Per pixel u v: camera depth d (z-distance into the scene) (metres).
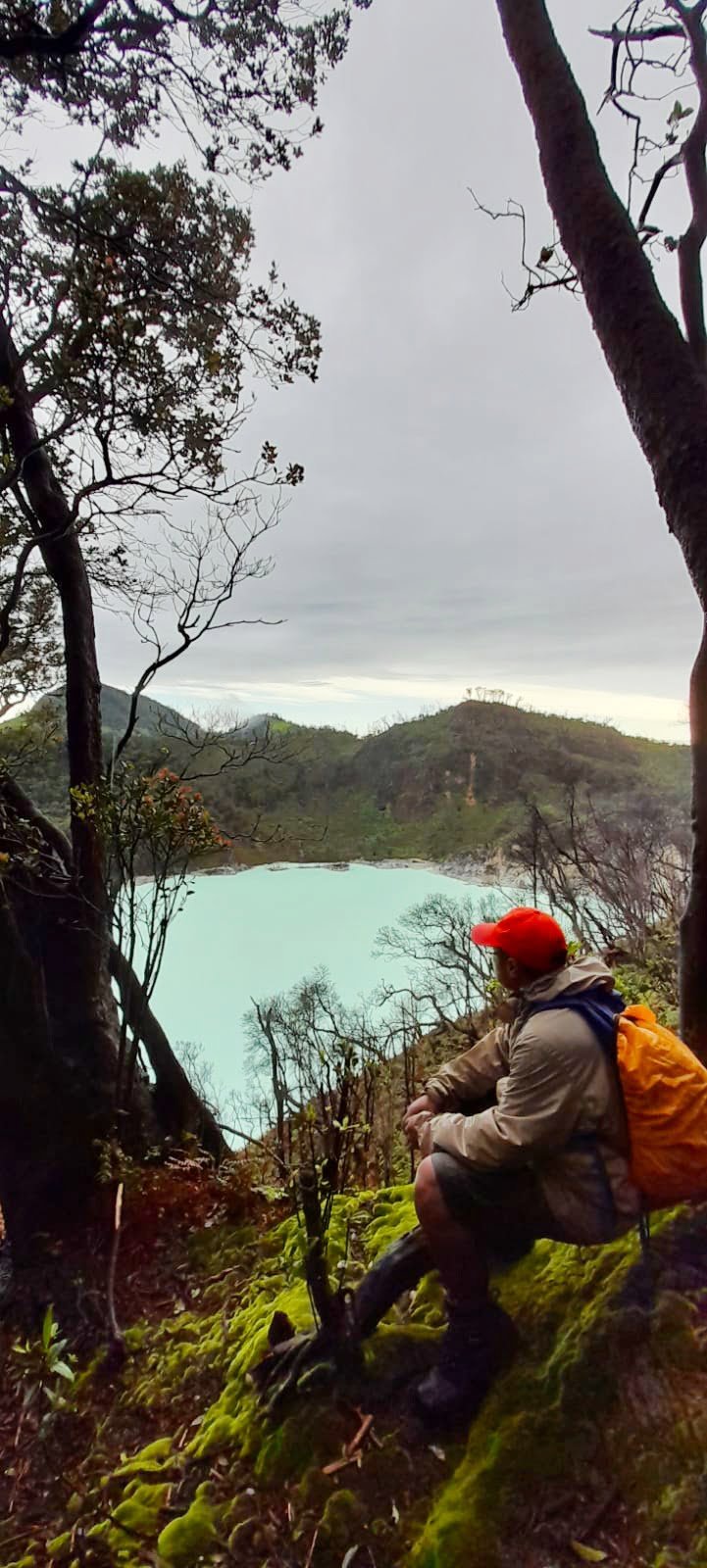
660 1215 2.31
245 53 4.30
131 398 4.35
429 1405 2.14
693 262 2.63
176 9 4.09
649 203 2.97
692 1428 1.86
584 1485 1.88
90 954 4.82
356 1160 4.36
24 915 4.79
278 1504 2.14
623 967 6.51
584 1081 1.83
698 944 2.47
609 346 2.63
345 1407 2.29
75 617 4.86
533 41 2.79
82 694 4.85
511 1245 2.52
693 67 2.77
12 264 4.28
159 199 4.45
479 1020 8.84
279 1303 3.02
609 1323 2.13
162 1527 2.22
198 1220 4.07
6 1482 2.77
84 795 3.50
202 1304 3.51
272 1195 3.81
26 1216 4.17
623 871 11.02
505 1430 2.02
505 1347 2.21
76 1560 2.21
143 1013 5.21
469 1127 1.94
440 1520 1.90
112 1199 4.17
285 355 4.82
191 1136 4.67
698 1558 1.65
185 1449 2.52
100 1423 2.90
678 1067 1.83
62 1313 3.69
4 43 3.65
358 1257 3.12
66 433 4.43
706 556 2.35
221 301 4.69
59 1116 4.32
